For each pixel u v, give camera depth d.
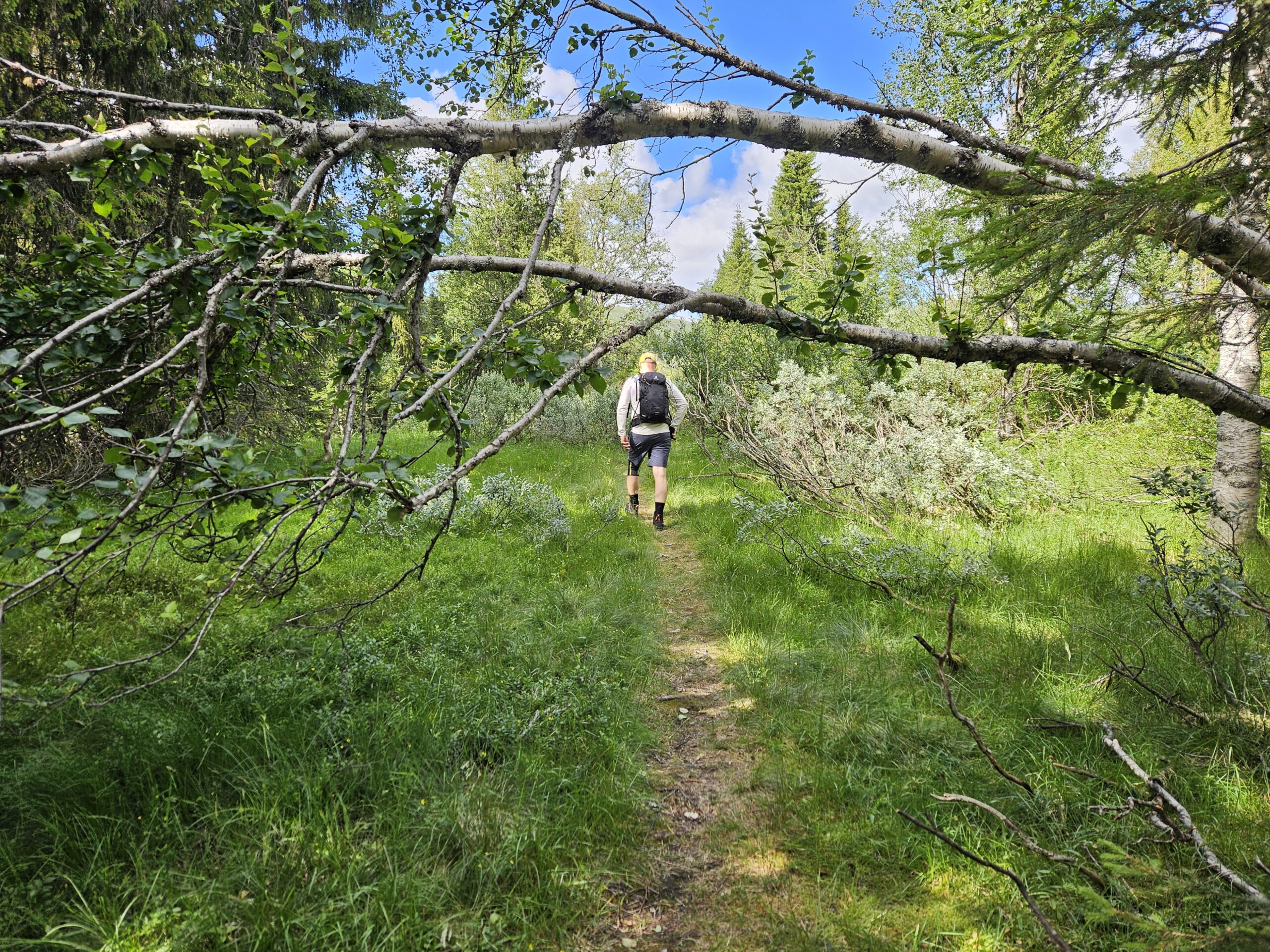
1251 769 2.64
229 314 1.86
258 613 4.02
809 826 2.52
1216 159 2.21
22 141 2.04
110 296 2.01
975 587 4.72
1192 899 1.90
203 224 2.13
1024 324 2.98
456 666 3.58
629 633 4.36
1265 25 2.12
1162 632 3.82
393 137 2.30
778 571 5.39
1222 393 2.68
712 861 2.43
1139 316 2.47
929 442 6.77
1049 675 3.47
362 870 2.11
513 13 2.73
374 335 1.97
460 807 2.40
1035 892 2.10
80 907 1.95
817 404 8.20
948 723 3.08
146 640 3.63
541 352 2.21
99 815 2.25
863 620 4.31
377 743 2.75
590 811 2.57
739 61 2.63
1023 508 6.58
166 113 2.15
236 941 1.85
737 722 3.36
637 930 2.11
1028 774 2.69
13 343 1.99
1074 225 2.17
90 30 6.61
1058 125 2.70
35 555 1.32
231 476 1.61
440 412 2.12
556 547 6.30
